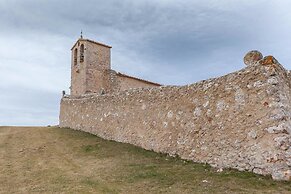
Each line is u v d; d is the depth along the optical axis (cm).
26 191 911
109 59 2973
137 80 2891
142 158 1281
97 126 1902
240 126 1021
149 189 875
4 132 2153
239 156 1002
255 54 1066
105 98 1866
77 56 2941
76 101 2245
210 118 1140
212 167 1064
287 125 908
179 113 1291
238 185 852
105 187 923
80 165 1259
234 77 1081
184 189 852
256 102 989
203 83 1209
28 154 1485
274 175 881
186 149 1217
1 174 1127
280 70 1009
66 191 895
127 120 1622
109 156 1380
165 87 1403
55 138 1894
